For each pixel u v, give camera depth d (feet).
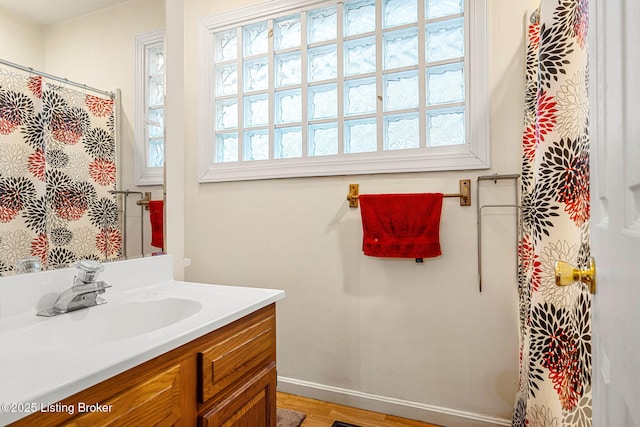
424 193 5.35
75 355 2.10
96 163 3.91
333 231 6.09
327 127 6.27
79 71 3.77
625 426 1.42
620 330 1.49
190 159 7.16
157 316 3.46
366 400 5.87
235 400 2.96
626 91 1.43
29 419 1.65
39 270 3.33
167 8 4.80
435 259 5.49
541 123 3.79
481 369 5.25
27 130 3.32
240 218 6.76
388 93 5.89
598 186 1.94
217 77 7.04
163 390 2.33
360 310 5.93
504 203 5.13
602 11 1.84
